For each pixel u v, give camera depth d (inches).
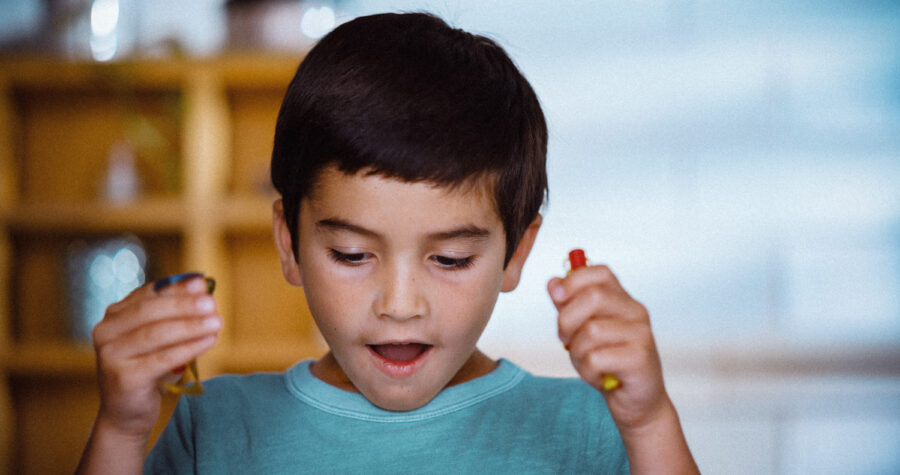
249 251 99.5
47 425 98.3
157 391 25.9
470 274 26.2
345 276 25.9
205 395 33.0
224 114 96.2
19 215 89.2
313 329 97.1
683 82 100.4
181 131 96.6
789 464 97.2
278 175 28.9
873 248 99.3
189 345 24.5
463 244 25.5
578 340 24.1
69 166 98.0
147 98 97.0
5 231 92.0
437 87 26.1
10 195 93.6
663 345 99.5
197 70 89.7
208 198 89.6
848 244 99.4
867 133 99.7
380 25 28.7
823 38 99.7
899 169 99.3
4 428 92.3
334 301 26.1
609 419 31.8
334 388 31.1
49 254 97.5
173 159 96.2
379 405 28.6
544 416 31.4
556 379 33.5
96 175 98.0
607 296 24.0
